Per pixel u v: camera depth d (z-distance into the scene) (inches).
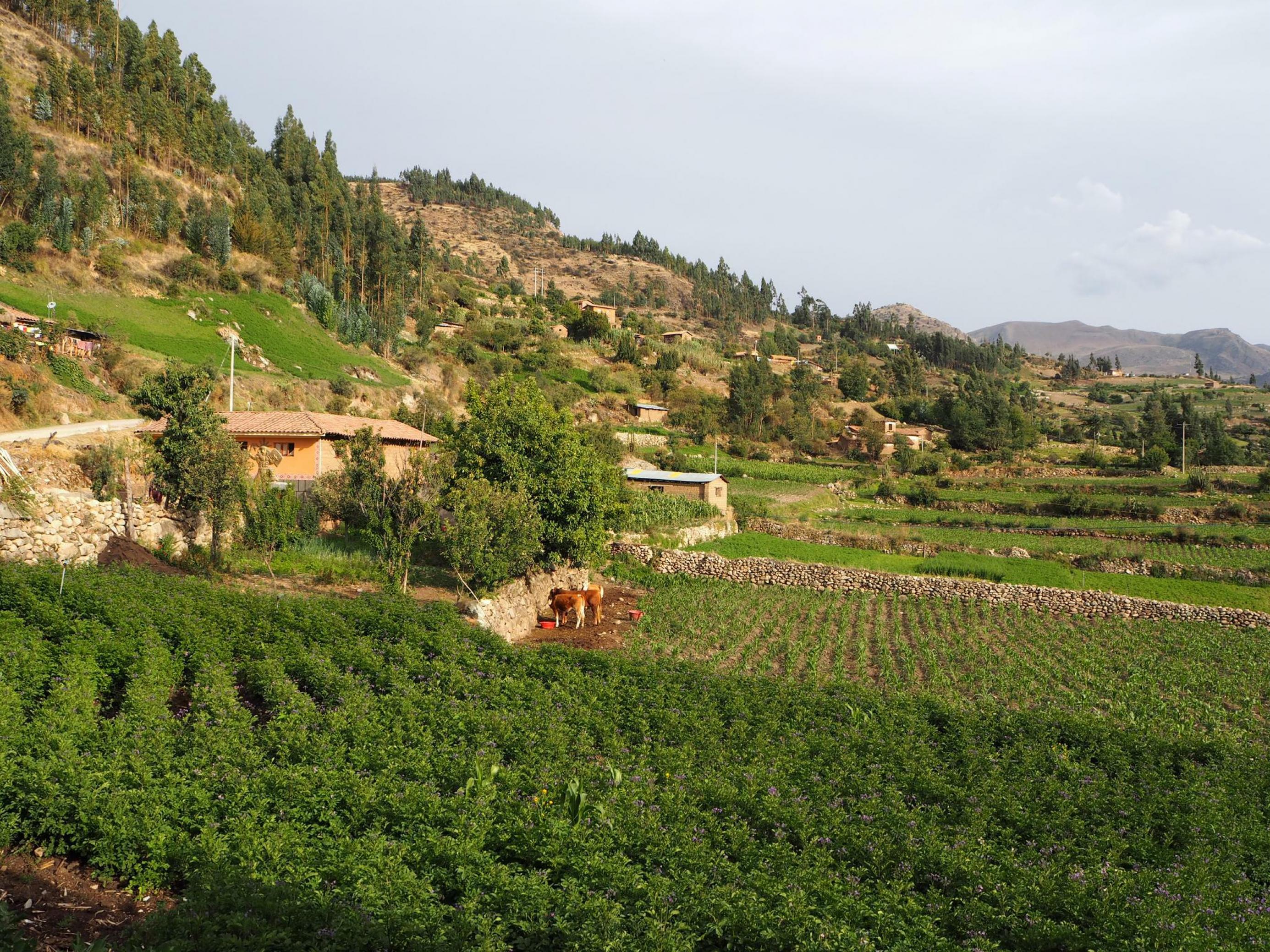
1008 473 4628.4
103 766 542.6
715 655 1339.8
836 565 2138.3
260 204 4554.6
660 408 5260.8
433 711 748.6
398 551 1304.1
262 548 1328.7
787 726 864.3
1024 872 559.2
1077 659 1391.5
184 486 1256.8
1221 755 882.1
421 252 6373.0
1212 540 2751.0
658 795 628.7
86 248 3240.7
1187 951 474.0
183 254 3821.4
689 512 2458.2
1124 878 562.3
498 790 601.9
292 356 3459.6
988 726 919.7
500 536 1294.3
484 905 454.0
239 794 528.4
